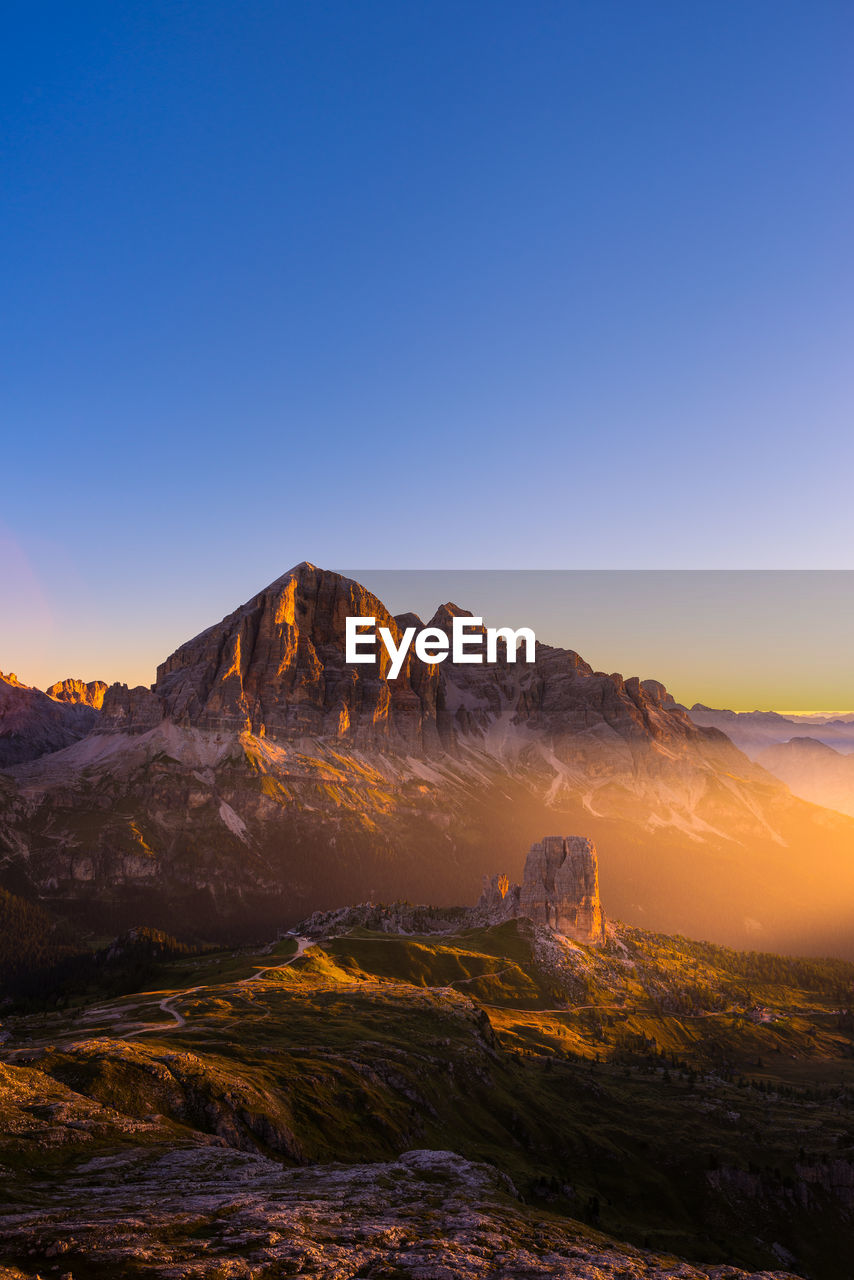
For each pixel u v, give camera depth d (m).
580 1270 88.31
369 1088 191.38
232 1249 79.25
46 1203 91.25
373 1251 83.81
